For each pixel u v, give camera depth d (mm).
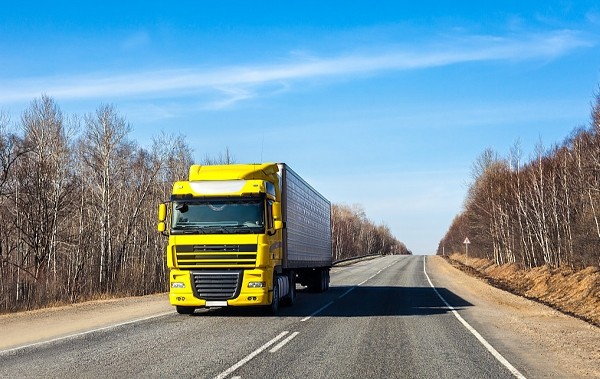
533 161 45812
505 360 9586
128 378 7840
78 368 8508
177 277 15391
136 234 46469
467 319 15617
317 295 24797
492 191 56750
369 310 17938
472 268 59125
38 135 39594
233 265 15219
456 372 8523
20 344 10773
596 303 19438
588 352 10555
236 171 16375
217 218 15438
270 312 16234
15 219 38031
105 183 41250
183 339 11516
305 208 22250
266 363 9016
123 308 18047
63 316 15688
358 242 140125
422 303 20578
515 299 22656
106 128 42344
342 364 9016
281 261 17438
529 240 44531
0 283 29594
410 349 10594
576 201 37812
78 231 41250
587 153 35531
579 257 30734
